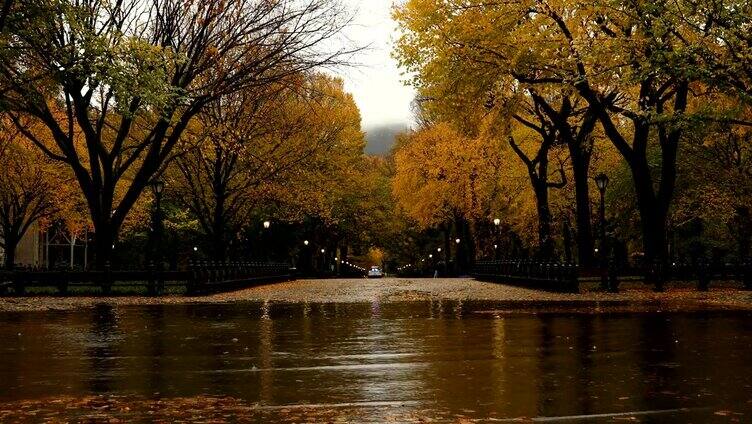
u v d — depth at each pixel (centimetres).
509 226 5912
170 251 6309
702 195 4103
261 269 4497
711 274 3325
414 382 835
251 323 1587
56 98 3488
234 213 5016
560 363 973
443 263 8306
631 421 636
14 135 3775
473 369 927
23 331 1427
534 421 639
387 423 633
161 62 2469
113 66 2331
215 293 3150
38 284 2875
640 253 6350
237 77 3145
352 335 1324
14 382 850
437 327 1464
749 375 870
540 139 4919
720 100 2855
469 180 5547
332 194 6062
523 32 2884
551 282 3031
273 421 645
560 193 5312
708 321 1567
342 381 845
